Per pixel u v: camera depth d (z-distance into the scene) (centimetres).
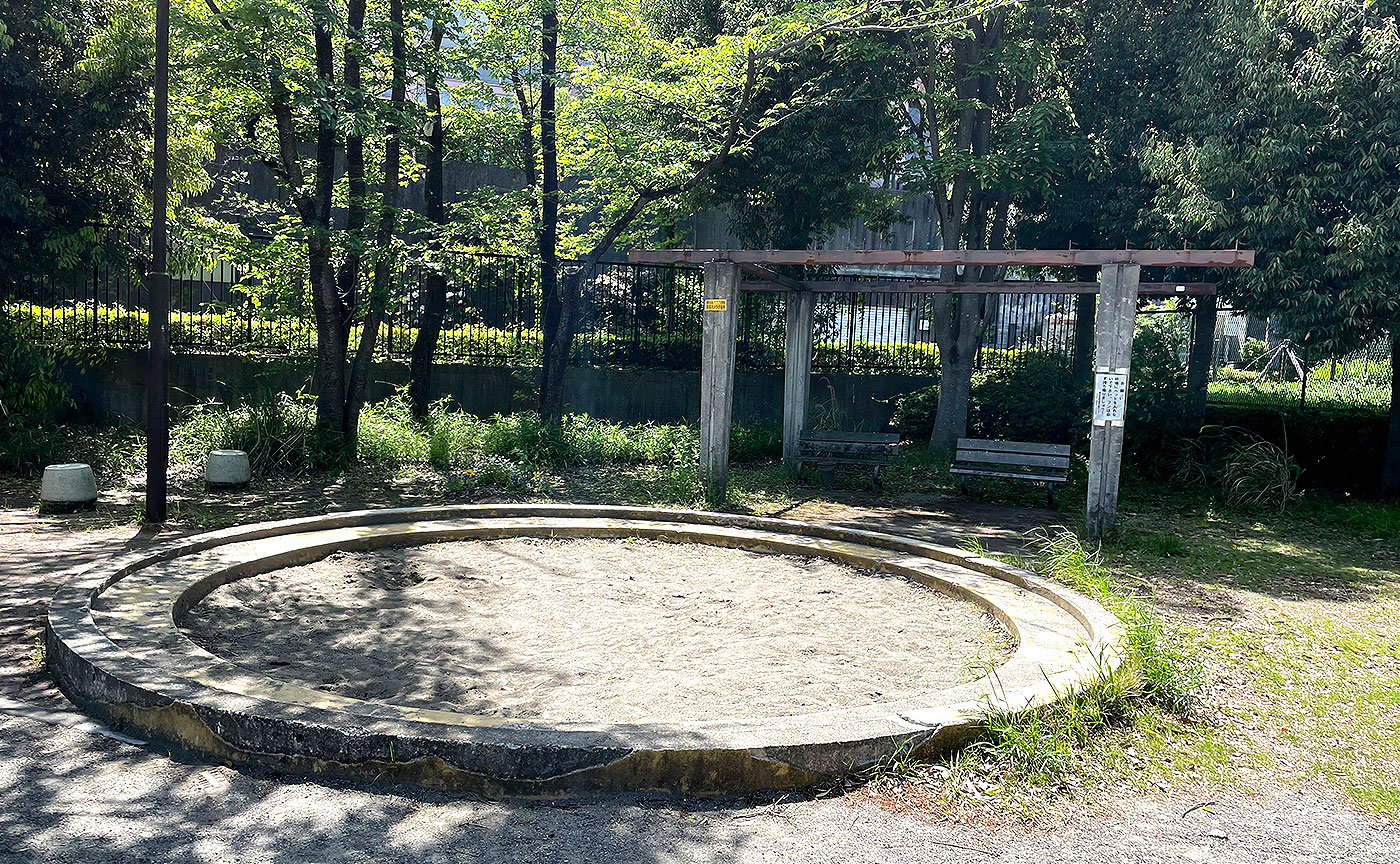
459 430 1307
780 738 398
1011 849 357
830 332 1723
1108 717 477
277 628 586
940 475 1335
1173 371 1431
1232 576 811
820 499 1134
